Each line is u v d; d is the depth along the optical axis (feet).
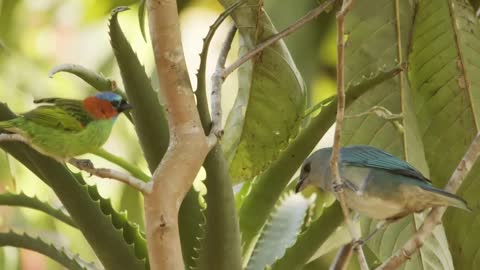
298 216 35.86
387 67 36.83
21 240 30.89
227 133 35.42
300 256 30.71
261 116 35.12
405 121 34.96
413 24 37.40
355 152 33.32
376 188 31.94
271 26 34.04
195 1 62.08
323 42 59.98
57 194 29.76
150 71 59.06
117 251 29.94
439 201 29.89
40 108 30.04
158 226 25.44
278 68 34.55
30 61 52.01
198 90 28.63
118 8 28.99
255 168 35.53
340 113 26.89
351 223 28.04
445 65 37.81
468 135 37.55
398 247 34.14
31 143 29.17
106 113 30.76
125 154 50.98
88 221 29.78
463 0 37.78
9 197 30.99
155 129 29.89
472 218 36.83
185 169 25.95
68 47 59.57
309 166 35.45
